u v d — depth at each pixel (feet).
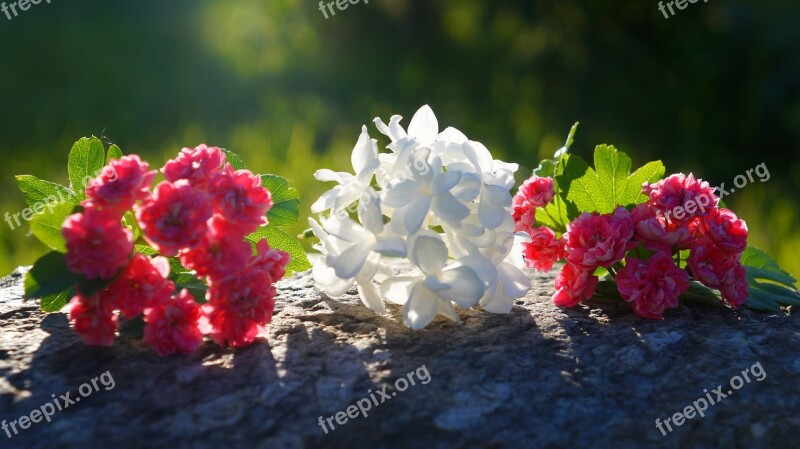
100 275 0.79
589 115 2.13
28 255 1.40
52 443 0.72
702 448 0.76
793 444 0.76
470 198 0.81
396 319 0.89
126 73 2.30
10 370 0.79
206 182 0.82
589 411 0.77
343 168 1.75
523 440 0.74
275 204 0.92
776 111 2.08
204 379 0.78
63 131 1.94
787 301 0.94
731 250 0.88
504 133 2.09
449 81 2.28
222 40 2.49
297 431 0.74
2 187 1.63
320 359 0.82
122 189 0.78
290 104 2.18
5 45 2.40
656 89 2.12
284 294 0.97
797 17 2.10
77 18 2.62
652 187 0.92
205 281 0.88
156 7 2.65
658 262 0.88
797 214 1.68
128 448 0.72
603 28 2.13
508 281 0.87
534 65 2.23
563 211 0.96
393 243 0.80
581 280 0.90
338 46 2.34
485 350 0.84
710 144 2.06
